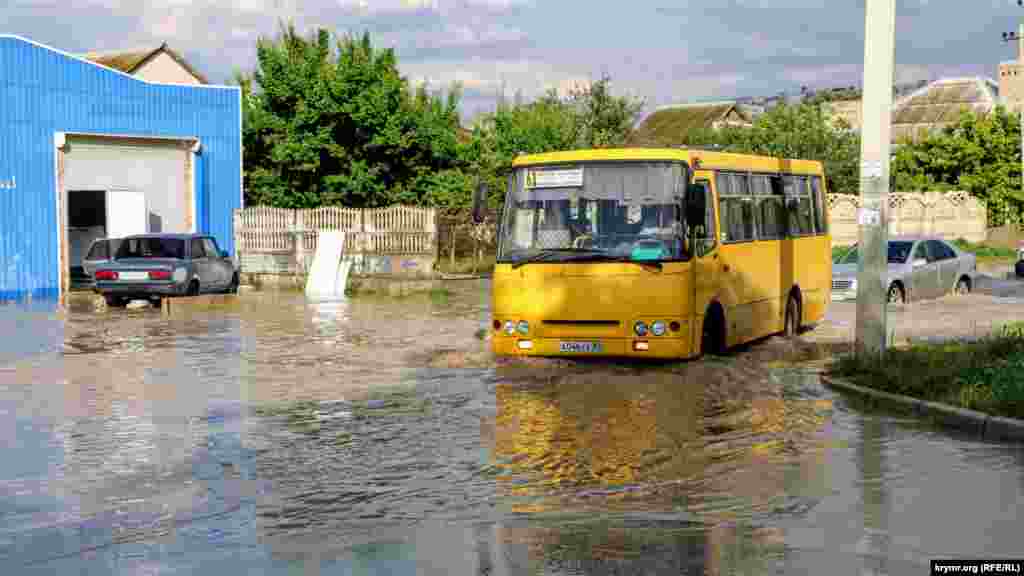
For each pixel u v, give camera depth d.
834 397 12.33
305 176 41.09
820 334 19.14
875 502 7.58
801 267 19.20
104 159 32.91
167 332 20.67
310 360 16.33
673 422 10.84
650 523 7.13
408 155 42.16
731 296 15.75
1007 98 97.44
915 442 9.78
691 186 14.34
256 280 34.34
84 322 22.83
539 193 14.73
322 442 10.11
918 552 6.39
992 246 50.22
